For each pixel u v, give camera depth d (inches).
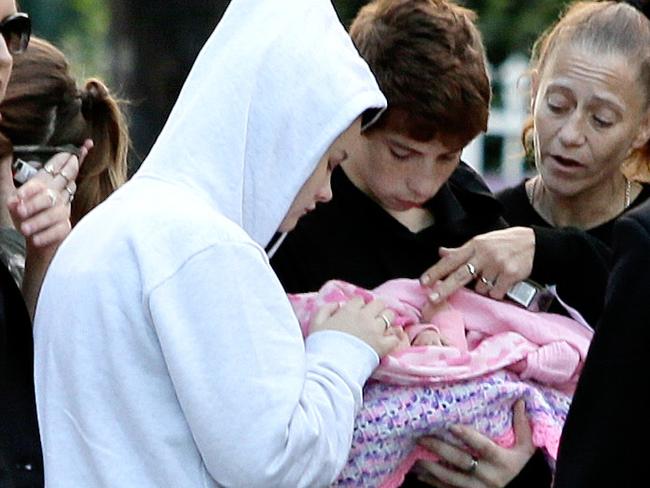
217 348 390.9
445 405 451.8
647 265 407.2
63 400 407.8
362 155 472.1
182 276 393.7
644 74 504.4
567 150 503.5
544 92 510.0
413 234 488.7
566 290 494.6
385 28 468.4
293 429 396.5
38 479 410.6
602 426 404.8
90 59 2003.0
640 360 403.9
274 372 395.5
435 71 457.4
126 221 403.9
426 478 470.0
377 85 437.1
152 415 398.0
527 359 467.5
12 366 422.0
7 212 494.9
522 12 1601.9
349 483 448.8
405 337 458.0
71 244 415.5
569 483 406.9
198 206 404.2
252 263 398.3
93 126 521.3
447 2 481.7
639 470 402.6
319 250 484.4
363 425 446.9
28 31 442.3
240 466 390.9
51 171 483.5
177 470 397.4
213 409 389.4
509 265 482.0
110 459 398.9
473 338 479.5
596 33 504.4
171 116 424.2
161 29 1173.1
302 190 421.7
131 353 398.6
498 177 1637.6
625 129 504.4
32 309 480.1
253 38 418.0
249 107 413.1
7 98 492.1
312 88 415.5
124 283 399.2
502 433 463.5
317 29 421.7
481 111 464.1
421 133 459.8
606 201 531.2
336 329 428.8
